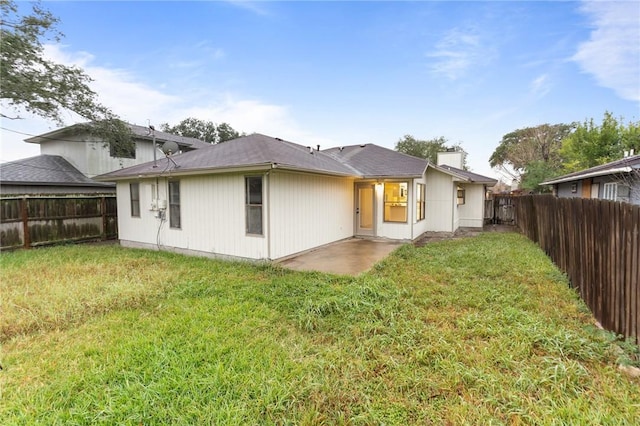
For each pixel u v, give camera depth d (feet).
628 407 7.81
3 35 30.32
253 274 21.21
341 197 35.42
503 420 7.70
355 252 29.32
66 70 37.11
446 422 7.69
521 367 9.65
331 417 7.95
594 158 57.52
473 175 53.47
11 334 12.66
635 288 10.34
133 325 13.23
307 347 11.34
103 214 39.88
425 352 10.59
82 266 23.57
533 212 34.86
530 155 97.91
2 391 8.86
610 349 10.55
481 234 42.70
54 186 41.75
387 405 8.27
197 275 20.86
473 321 12.92
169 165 29.43
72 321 13.93
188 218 28.68
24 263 24.47
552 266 21.93
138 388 8.85
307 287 17.70
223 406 8.14
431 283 18.61
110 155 48.67
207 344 11.23
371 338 11.74
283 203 25.59
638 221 10.14
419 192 38.09
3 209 30.99
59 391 8.82
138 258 26.61
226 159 26.48
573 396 8.43
